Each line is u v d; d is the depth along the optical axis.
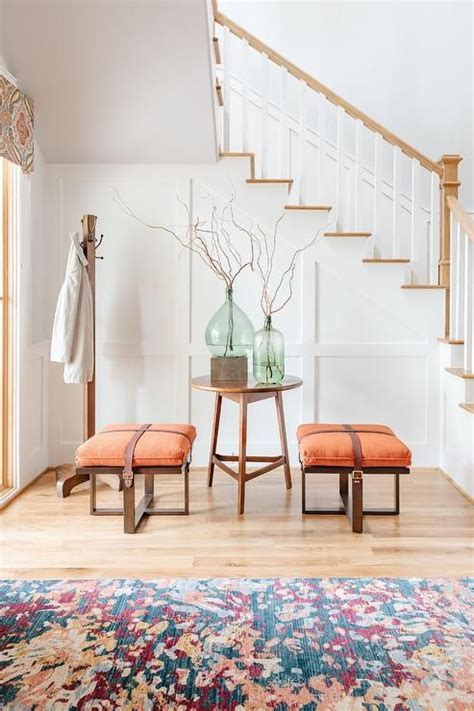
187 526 3.22
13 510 3.48
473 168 5.18
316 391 4.33
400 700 1.81
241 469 3.44
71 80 3.61
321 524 3.25
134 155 4.18
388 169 5.06
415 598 2.44
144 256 4.28
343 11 5.18
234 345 3.62
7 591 2.49
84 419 3.93
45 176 4.23
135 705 1.79
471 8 5.16
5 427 3.76
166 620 2.27
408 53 5.18
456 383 3.93
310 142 4.95
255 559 2.81
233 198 4.24
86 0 3.16
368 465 3.16
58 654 2.05
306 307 4.28
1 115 3.28
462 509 3.49
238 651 2.07
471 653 2.06
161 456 3.10
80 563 2.77
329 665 1.99
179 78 3.58
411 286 4.25
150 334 4.30
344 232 4.45
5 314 3.74
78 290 3.79
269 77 5.11
